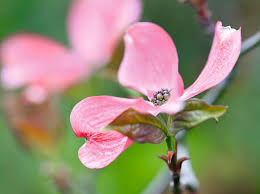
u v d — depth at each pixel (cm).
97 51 69
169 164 48
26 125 65
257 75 99
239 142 93
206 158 91
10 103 66
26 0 108
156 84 49
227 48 46
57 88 69
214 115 45
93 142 47
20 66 70
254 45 56
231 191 91
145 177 85
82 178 64
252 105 96
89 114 46
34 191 89
